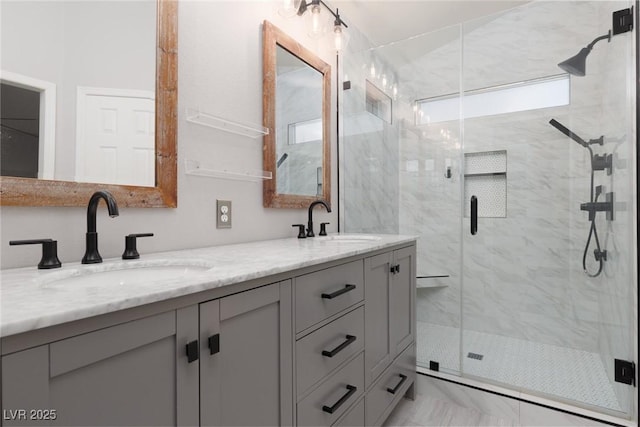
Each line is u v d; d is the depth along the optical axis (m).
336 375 1.24
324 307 1.17
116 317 0.59
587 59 2.29
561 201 2.42
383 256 1.62
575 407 1.72
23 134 0.92
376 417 1.53
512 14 2.52
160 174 1.24
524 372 2.07
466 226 2.69
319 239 1.87
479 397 1.89
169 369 0.68
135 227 1.18
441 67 2.76
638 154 1.67
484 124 2.63
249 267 0.91
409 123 2.89
